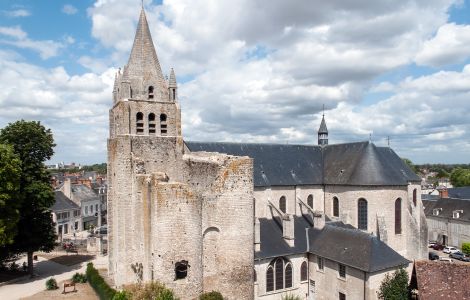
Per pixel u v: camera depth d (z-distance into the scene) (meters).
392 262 36.59
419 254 49.09
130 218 37.97
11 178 43.03
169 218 31.45
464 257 65.00
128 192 38.03
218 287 34.31
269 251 41.00
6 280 47.72
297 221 48.31
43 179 51.16
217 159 38.22
